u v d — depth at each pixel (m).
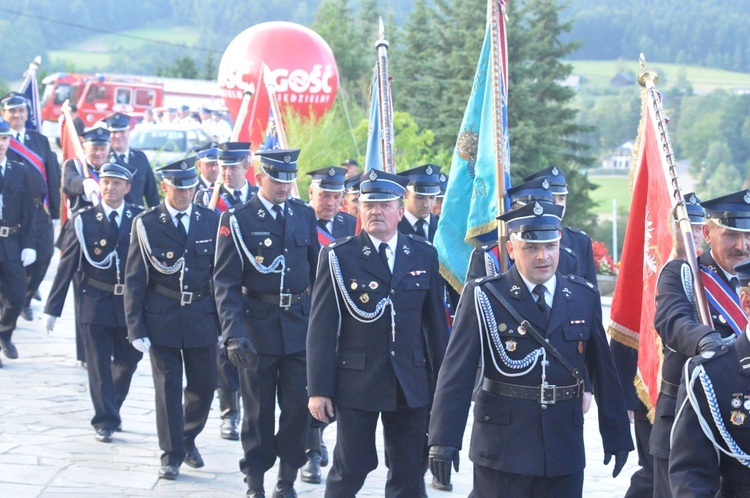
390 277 7.62
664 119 7.45
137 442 10.23
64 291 10.38
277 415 11.93
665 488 6.83
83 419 10.92
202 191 12.16
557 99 41.88
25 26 175.75
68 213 14.45
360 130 25.00
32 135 14.61
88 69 177.75
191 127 33.94
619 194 73.31
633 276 7.86
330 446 10.88
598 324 6.68
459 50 40.03
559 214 6.48
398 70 48.12
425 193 9.77
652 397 7.17
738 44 125.69
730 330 6.43
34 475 8.93
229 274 8.68
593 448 11.27
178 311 9.32
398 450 7.64
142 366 14.01
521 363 6.42
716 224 6.40
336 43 54.41
